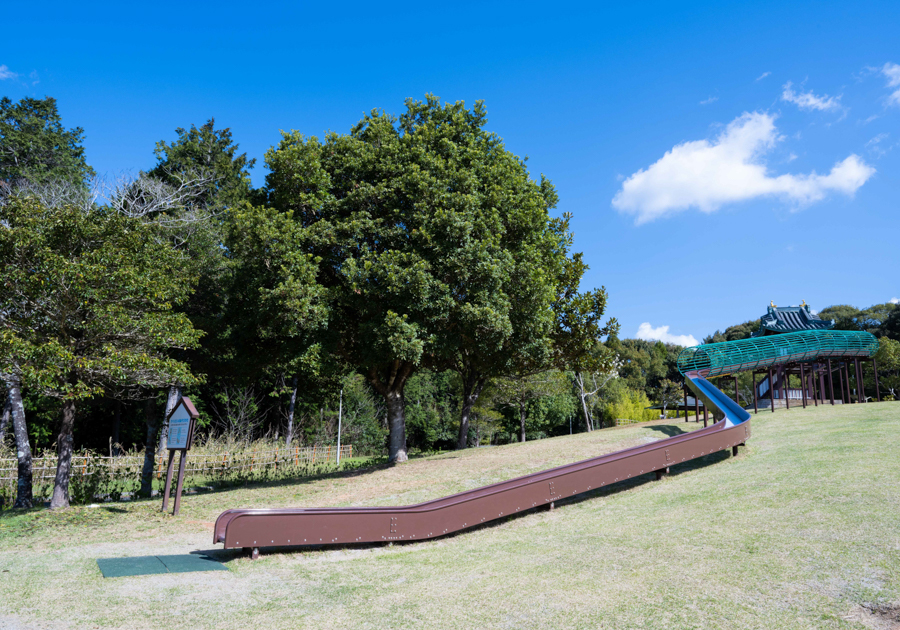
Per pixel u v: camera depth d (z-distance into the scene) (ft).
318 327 50.60
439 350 51.72
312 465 91.25
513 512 32.76
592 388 160.25
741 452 44.27
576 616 16.39
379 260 49.73
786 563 19.22
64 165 113.29
